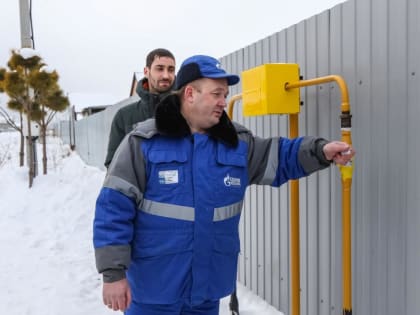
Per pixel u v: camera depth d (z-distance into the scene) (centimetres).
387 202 233
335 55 267
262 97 269
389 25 226
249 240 396
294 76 269
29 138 1007
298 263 289
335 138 271
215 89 200
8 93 1004
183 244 200
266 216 364
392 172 229
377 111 237
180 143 202
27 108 1012
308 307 311
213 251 205
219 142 208
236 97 332
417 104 212
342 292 275
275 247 352
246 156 217
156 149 201
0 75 1031
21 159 1280
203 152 204
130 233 201
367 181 247
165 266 202
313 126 291
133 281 210
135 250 207
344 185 231
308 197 304
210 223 202
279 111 267
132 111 329
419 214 214
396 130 225
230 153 208
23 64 1013
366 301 254
